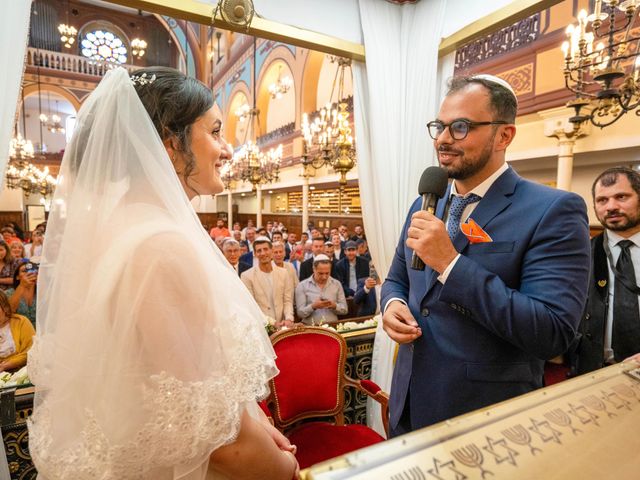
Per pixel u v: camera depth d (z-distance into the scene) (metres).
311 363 2.00
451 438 0.44
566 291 0.96
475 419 0.47
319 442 1.81
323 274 3.70
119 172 0.72
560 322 0.93
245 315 0.74
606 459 0.44
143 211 0.71
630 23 2.05
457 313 1.12
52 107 22.00
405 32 2.76
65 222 0.80
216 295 0.68
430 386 1.15
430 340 1.16
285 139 12.82
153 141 0.74
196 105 0.81
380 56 2.65
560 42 4.86
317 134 6.42
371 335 2.68
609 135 4.48
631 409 0.55
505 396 1.07
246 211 20.11
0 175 1.55
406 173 2.76
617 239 1.67
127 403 0.59
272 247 4.16
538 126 5.24
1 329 2.18
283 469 0.74
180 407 0.59
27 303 2.83
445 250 1.02
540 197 1.08
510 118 1.09
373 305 3.92
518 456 0.43
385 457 0.40
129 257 0.63
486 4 2.33
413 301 1.26
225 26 2.16
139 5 1.93
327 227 12.87
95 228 0.71
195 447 0.60
